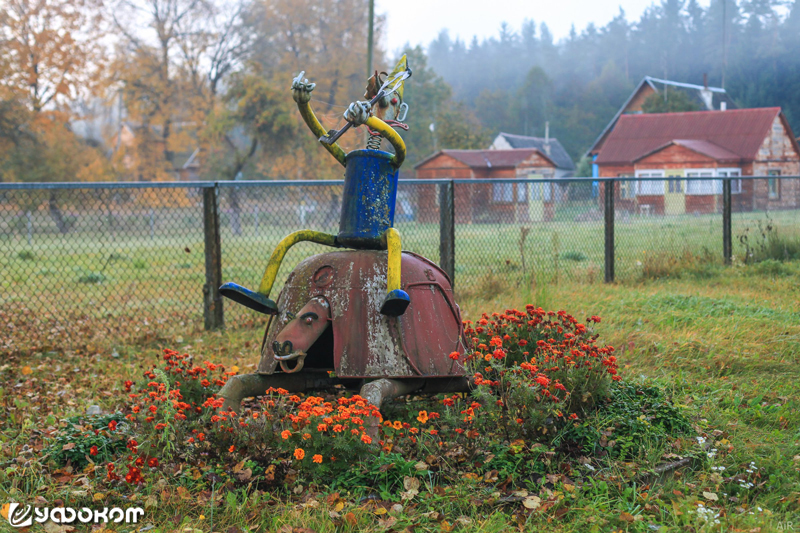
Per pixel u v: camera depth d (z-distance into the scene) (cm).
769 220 1439
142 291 1161
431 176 3825
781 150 3753
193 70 4209
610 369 449
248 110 3750
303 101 449
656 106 4966
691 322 748
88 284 1227
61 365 673
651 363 630
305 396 499
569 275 1071
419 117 5338
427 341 445
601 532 325
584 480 378
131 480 364
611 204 1070
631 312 802
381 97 468
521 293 871
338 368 427
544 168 3934
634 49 11081
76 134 4612
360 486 360
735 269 1164
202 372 468
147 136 4250
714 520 327
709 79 8288
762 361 615
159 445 388
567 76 11331
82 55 3800
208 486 368
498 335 507
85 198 1410
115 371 644
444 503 348
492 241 1301
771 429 464
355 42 4291
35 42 3656
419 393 463
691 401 511
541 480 367
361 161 456
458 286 966
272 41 4394
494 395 434
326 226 1549
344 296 438
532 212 1385
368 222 454
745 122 3734
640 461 395
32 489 376
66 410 516
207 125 3928
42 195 2031
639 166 3603
